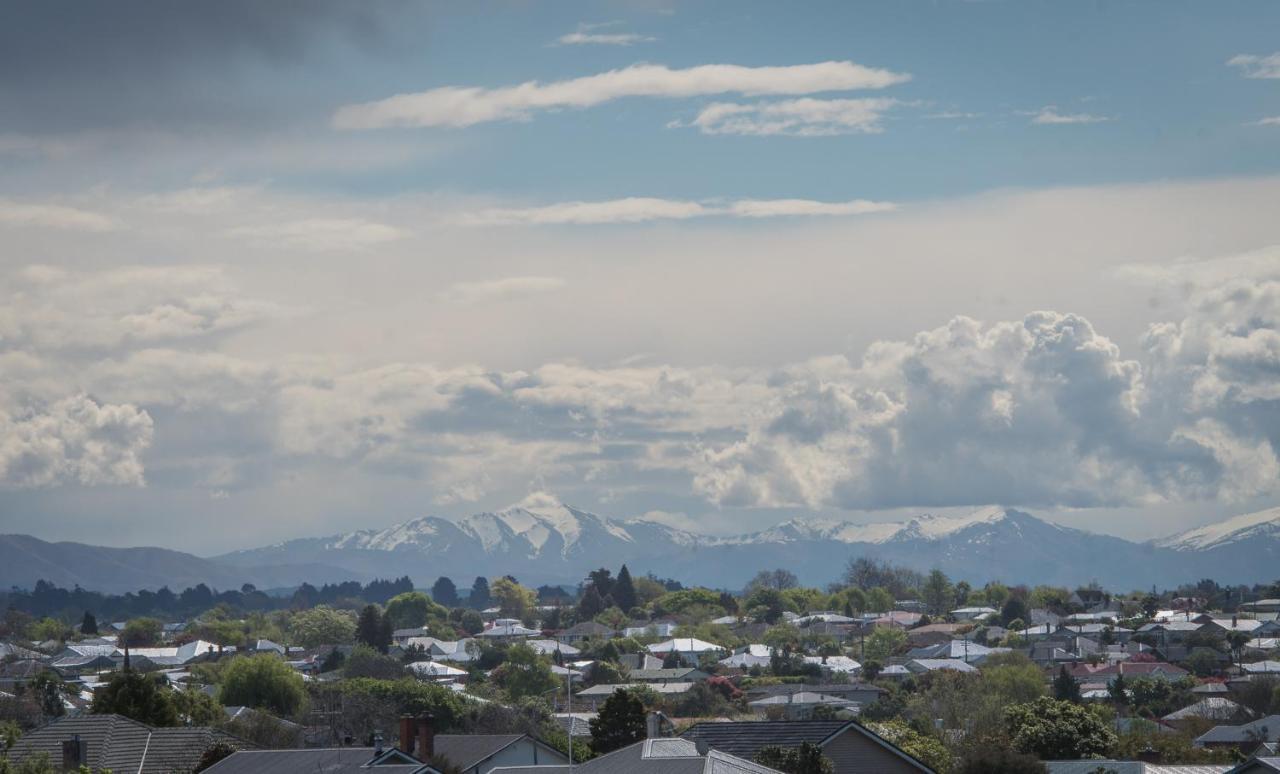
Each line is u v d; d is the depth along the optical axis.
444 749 99.44
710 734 84.81
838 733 83.19
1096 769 94.81
